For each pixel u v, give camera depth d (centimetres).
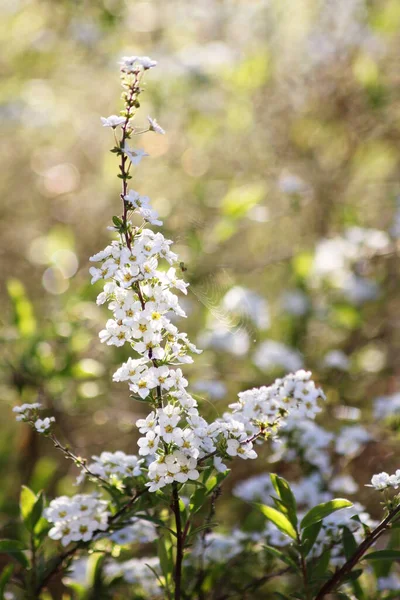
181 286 51
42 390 76
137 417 83
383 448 78
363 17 107
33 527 58
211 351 83
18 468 78
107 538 59
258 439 54
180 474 50
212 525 53
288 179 95
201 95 106
